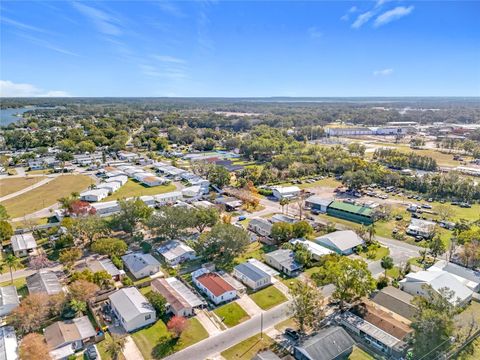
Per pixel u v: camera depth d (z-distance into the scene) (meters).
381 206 106.25
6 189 133.00
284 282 67.31
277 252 75.81
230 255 75.19
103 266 69.12
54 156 192.50
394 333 49.88
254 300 60.97
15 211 107.62
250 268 68.75
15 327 51.16
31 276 64.94
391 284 65.38
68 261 68.31
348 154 183.12
